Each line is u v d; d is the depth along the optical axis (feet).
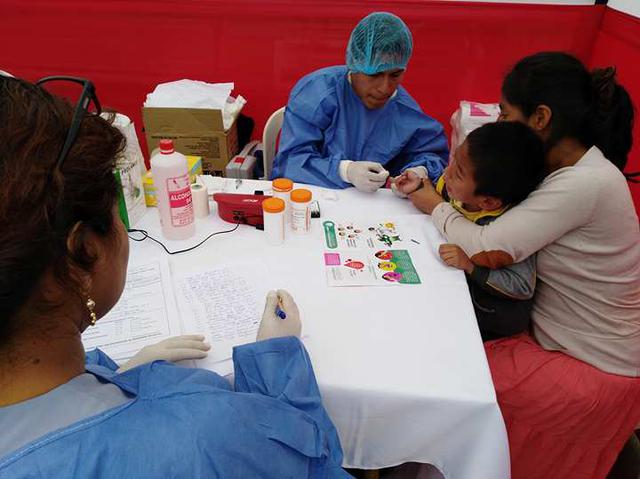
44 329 1.31
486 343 3.97
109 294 1.57
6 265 1.12
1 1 7.71
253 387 2.31
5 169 1.11
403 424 2.68
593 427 3.67
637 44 6.30
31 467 1.15
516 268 3.59
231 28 7.70
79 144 1.25
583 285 3.63
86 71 8.27
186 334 2.83
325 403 2.65
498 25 7.38
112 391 1.45
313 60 7.84
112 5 7.61
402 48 4.85
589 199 3.27
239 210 3.92
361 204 4.43
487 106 7.62
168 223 3.69
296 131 5.36
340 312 3.07
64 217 1.20
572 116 3.44
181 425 1.34
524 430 3.77
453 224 3.74
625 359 3.60
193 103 7.04
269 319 2.70
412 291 3.28
